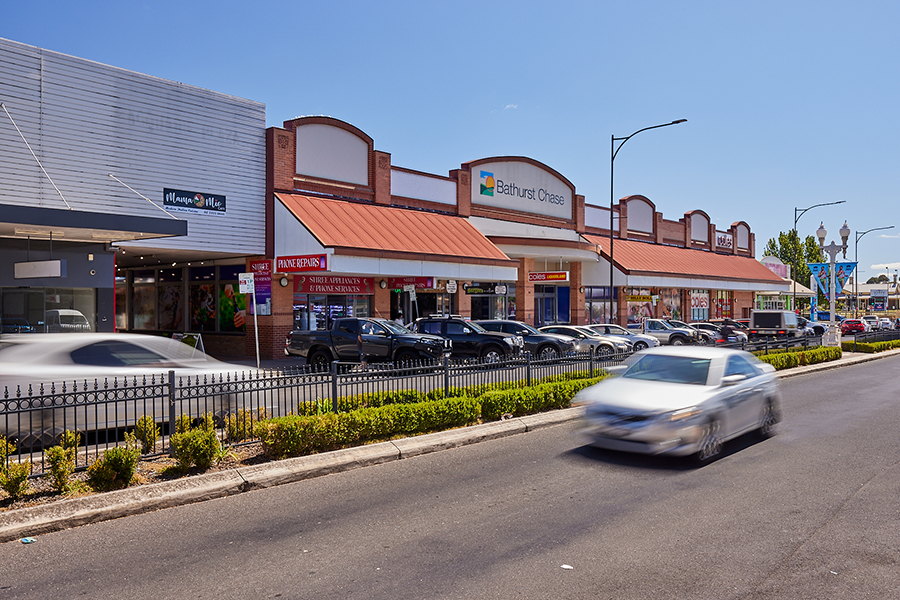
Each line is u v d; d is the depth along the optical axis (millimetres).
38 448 8578
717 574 5156
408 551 5688
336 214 25266
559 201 39156
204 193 22797
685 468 8641
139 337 10508
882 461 9000
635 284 39875
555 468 8688
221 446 8812
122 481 7383
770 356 20953
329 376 10703
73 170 19391
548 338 23859
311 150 26031
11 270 18656
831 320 29016
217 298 26984
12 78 18094
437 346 19750
